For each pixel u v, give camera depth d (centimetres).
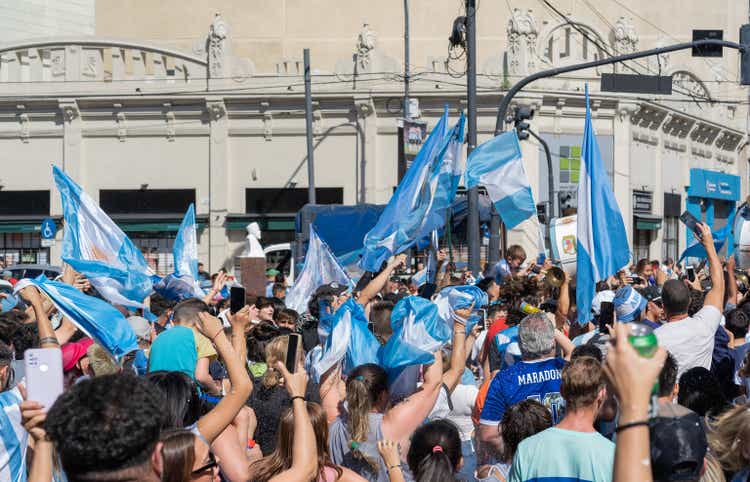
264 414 859
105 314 872
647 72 4747
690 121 5072
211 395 935
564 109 4297
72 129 4341
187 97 4269
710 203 5484
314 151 4253
